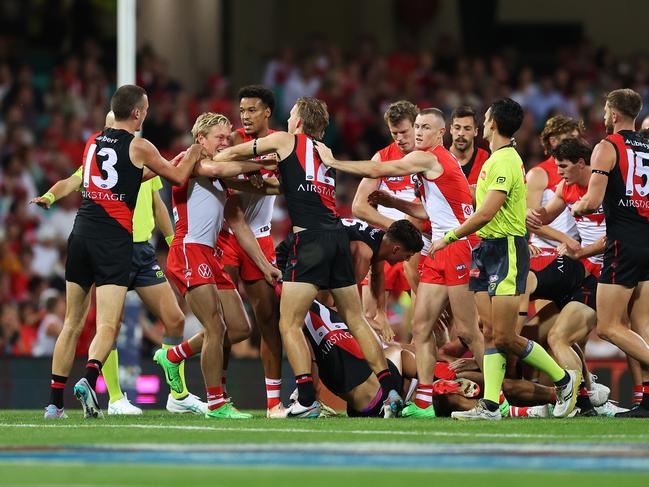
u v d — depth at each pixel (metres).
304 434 23.89
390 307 47.38
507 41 85.38
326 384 31.34
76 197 64.00
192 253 30.08
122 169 28.91
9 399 42.69
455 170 30.94
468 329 31.09
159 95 69.75
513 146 28.61
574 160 31.50
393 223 31.30
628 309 30.80
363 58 78.56
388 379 29.73
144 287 33.62
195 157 29.66
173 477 17.50
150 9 74.69
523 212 28.27
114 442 22.31
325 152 29.39
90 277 29.52
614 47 84.50
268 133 31.88
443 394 31.22
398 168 30.19
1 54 77.19
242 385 41.41
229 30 79.06
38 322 51.03
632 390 40.69
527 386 31.36
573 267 32.06
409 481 17.08
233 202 31.34
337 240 29.27
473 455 19.69
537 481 17.02
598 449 20.58
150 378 41.78
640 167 29.72
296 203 29.19
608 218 30.05
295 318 29.30
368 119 71.44
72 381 42.25
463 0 83.88
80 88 72.00
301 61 77.12
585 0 84.50
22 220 62.84
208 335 30.16
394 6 83.56
